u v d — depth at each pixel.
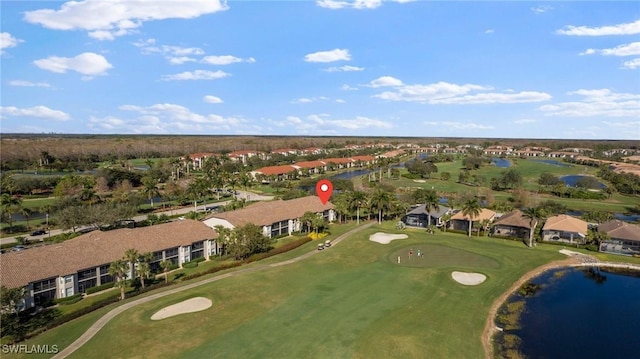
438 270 67.69
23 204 127.25
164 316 50.28
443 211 108.12
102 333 46.19
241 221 85.81
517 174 175.12
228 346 43.47
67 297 57.78
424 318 50.88
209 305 53.62
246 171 196.38
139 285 63.47
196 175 197.12
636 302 57.94
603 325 50.69
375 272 66.94
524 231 92.31
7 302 47.78
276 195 150.25
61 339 45.19
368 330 47.22
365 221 110.81
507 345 45.66
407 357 42.12
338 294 57.66
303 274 65.94
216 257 77.31
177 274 68.38
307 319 49.84
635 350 44.75
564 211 120.44
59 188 133.50
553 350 44.78
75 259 60.81
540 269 71.25
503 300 58.16
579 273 70.12
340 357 41.72
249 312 51.69
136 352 42.19
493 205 120.94
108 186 158.00
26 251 59.97
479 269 69.38
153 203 137.75
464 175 189.88
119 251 65.75
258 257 74.81
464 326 49.56
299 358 41.41
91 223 92.56
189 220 82.06
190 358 41.09
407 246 82.81
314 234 93.56
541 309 55.38
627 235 80.00
